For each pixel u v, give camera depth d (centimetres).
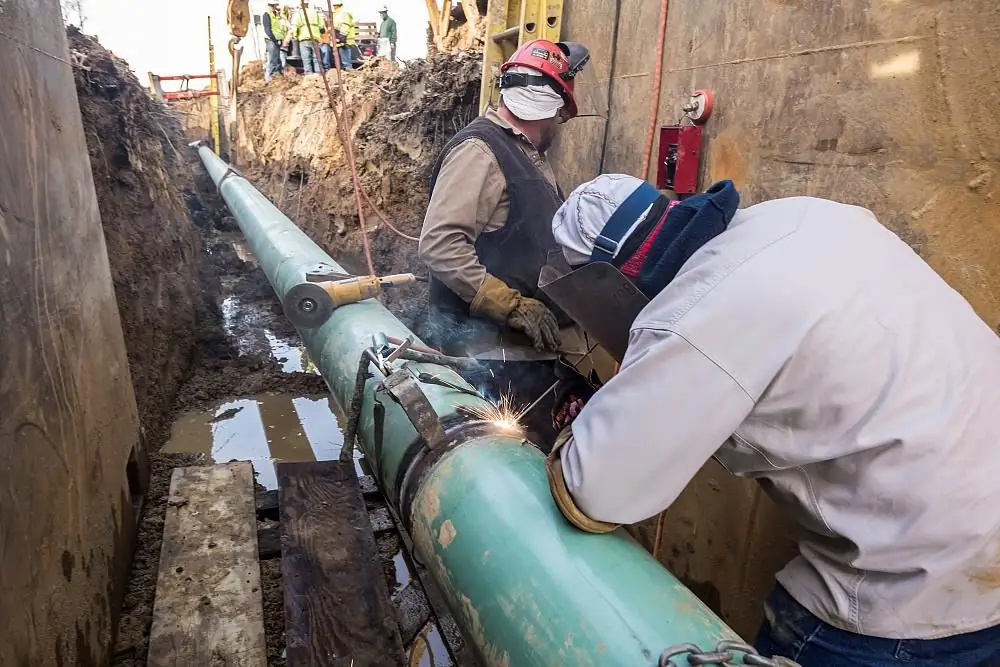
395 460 171
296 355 530
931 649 102
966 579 98
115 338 247
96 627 182
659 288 109
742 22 189
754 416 100
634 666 100
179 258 545
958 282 133
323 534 197
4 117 160
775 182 179
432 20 851
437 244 204
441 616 215
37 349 162
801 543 118
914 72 138
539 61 204
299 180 864
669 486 96
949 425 94
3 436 137
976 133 127
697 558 220
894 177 144
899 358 94
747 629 196
